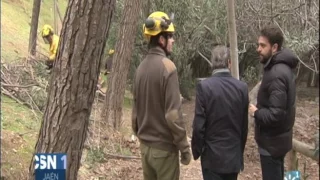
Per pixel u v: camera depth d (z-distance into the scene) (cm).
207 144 387
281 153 383
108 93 852
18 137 613
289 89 370
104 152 723
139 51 1298
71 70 367
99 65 376
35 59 940
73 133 374
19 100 769
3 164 518
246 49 1451
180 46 1365
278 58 373
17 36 1598
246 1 1328
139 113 384
